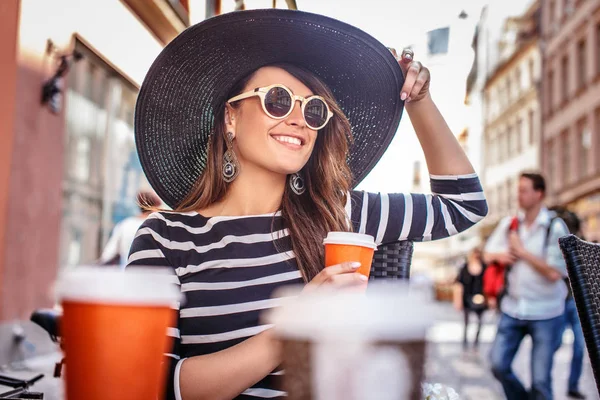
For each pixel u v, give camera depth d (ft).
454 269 105.60
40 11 18.02
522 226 16.55
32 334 16.98
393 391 1.71
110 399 2.08
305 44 6.26
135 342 2.09
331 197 6.23
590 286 5.16
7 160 16.99
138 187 29.71
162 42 26.43
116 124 26.58
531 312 15.75
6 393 4.70
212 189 6.19
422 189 7.29
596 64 94.79
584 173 100.07
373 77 6.57
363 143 6.95
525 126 130.82
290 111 5.82
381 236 6.52
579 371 20.44
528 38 127.65
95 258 25.59
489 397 19.79
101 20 21.49
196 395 4.32
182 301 5.03
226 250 5.79
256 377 4.29
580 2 100.83
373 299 1.80
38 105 18.69
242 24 5.98
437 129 6.61
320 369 1.72
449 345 37.22
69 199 22.97
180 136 6.57
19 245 17.80
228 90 6.38
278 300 5.64
